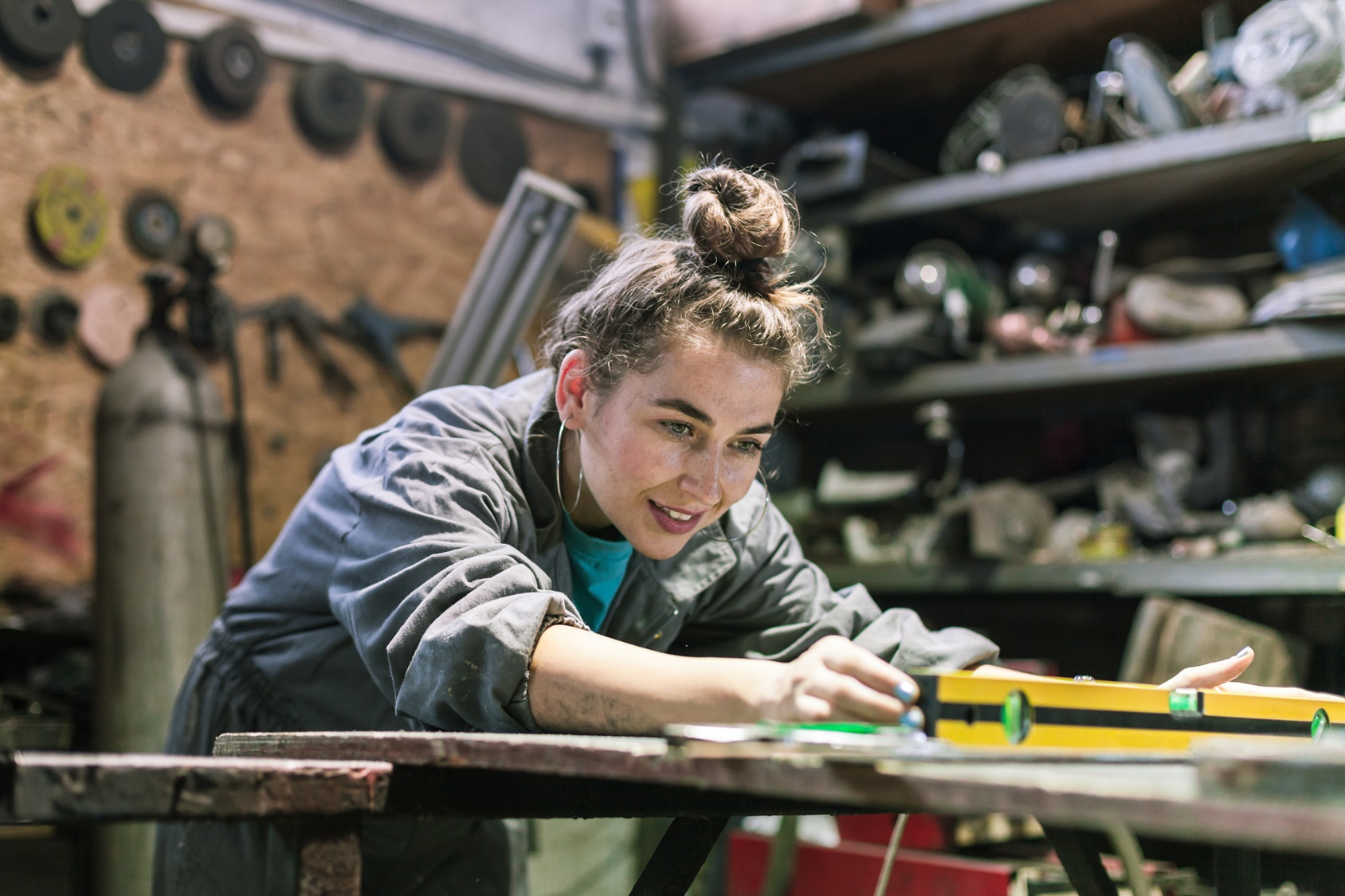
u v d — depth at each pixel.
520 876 1.55
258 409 3.22
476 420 1.18
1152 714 0.81
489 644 0.88
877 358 3.32
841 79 3.70
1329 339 2.64
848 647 0.72
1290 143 2.67
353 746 0.83
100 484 2.21
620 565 1.27
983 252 3.65
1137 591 2.87
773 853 2.14
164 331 2.35
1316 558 2.58
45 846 2.03
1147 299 2.92
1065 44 3.36
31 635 2.47
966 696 0.68
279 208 3.31
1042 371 3.09
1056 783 0.52
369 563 1.06
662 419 1.01
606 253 1.31
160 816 0.69
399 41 3.60
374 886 1.38
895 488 3.41
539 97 3.92
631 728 0.81
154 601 2.16
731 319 1.00
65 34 2.90
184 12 3.15
